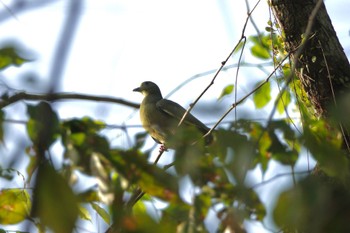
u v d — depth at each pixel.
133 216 4.29
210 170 4.64
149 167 4.55
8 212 6.18
